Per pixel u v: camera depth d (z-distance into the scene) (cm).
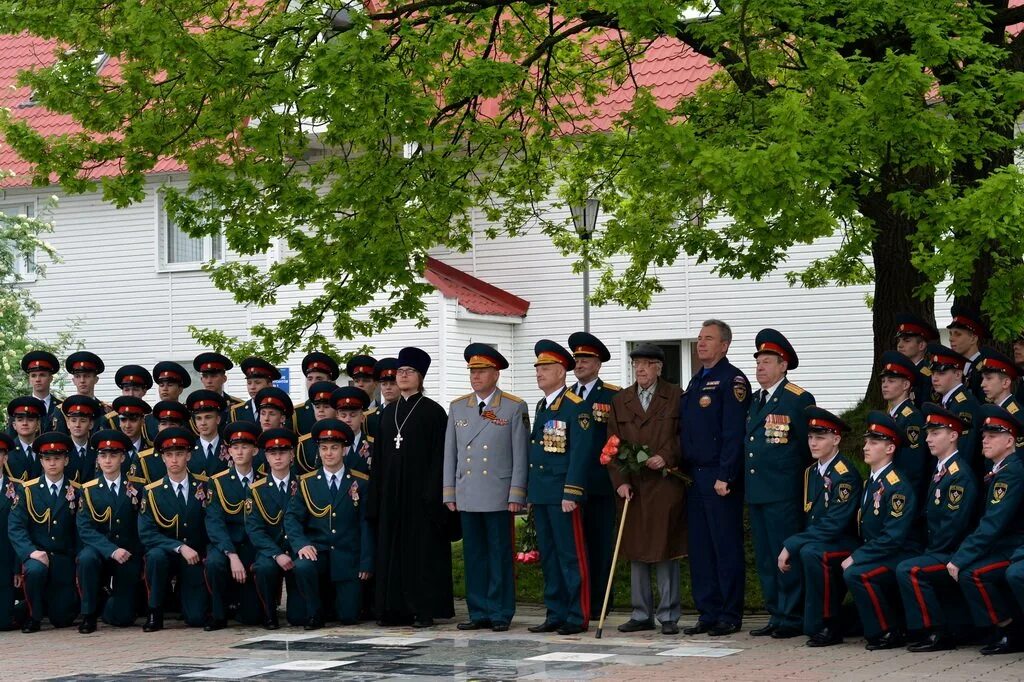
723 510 1303
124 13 1577
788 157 1291
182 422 1563
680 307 2722
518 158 1916
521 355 2834
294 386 2758
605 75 1912
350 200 1609
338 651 1239
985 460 1223
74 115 1658
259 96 1542
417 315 1767
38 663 1237
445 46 1550
